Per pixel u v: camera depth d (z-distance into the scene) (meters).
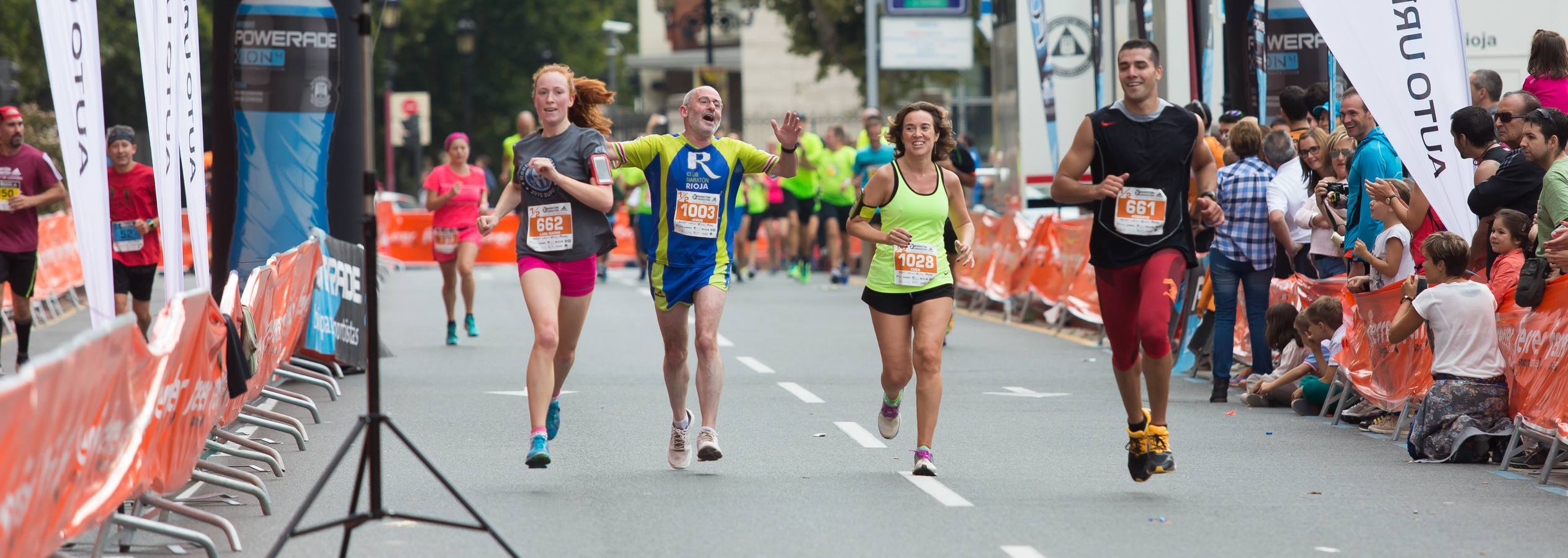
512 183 28.86
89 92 25.36
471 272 56.22
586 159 28.19
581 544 22.52
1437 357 30.94
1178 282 25.80
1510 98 31.64
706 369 28.61
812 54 167.62
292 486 27.78
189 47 33.78
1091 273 57.41
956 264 29.02
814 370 47.56
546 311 27.56
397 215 116.88
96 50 25.50
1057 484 27.77
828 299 78.88
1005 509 25.31
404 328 62.66
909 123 28.11
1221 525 24.06
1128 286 26.27
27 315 45.56
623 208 122.12
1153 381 26.03
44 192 44.97
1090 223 58.09
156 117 30.05
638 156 28.48
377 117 199.00
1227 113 49.16
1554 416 27.45
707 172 28.42
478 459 30.66
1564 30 54.03
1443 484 27.97
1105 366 49.19
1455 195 34.34
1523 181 31.33
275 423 31.66
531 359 27.44
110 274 25.67
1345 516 24.77
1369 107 35.72
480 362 49.62
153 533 23.30
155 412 20.70
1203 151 26.41
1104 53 66.69
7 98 58.06
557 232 28.00
